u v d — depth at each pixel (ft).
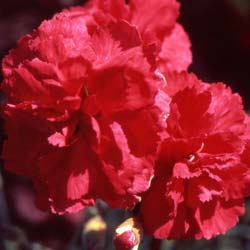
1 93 1.63
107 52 1.15
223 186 1.19
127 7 1.31
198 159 1.19
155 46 1.15
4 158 1.20
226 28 2.06
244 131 1.22
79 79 1.13
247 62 2.03
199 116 1.20
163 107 1.13
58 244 1.84
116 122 1.13
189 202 1.20
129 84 1.12
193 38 2.03
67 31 1.16
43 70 1.13
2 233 1.59
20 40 1.18
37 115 1.14
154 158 1.13
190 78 1.23
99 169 1.14
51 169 1.16
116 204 1.15
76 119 1.15
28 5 1.96
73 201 1.15
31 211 1.86
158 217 1.20
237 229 1.77
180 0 2.02
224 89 1.23
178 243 1.76
